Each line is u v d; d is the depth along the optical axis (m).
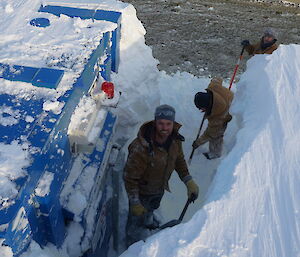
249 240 2.02
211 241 1.99
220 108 4.34
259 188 2.28
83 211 2.91
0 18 3.60
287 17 10.04
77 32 3.48
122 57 4.71
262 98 3.03
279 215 2.15
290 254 1.98
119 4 4.68
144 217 3.98
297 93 3.01
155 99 5.30
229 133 5.09
